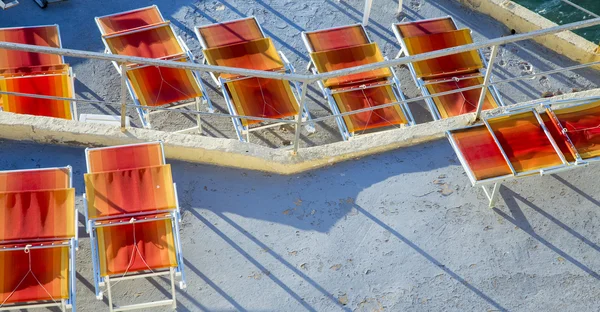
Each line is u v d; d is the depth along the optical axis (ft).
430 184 24.54
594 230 23.66
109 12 45.06
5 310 21.53
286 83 37.96
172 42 39.55
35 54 39.06
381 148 25.21
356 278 22.54
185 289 22.13
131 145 23.52
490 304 22.20
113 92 41.47
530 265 22.93
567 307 22.20
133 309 21.62
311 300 22.12
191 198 24.02
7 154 24.59
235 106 36.88
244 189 24.30
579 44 41.70
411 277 22.59
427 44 40.32
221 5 45.14
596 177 24.75
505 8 43.45
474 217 23.85
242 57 38.73
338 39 39.81
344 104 37.96
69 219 21.61
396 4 45.19
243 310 21.85
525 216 23.89
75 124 24.84
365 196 24.23
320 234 23.39
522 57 42.19
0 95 37.11
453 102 38.96
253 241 23.20
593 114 24.20
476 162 23.17
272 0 45.47
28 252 21.04
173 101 37.68
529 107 24.32
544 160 23.11
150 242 21.74
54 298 20.62
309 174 24.67
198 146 24.49
